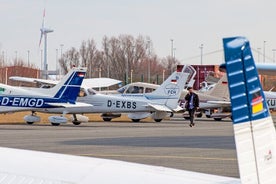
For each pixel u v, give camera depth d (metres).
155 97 45.94
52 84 49.69
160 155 19.94
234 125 4.00
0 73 100.12
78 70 40.94
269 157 3.99
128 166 4.53
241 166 3.95
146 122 46.34
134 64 120.56
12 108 39.97
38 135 29.17
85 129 34.94
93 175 4.24
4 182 4.30
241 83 4.02
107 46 121.81
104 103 43.72
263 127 4.02
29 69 107.12
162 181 4.17
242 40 4.03
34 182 4.25
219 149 22.09
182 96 51.84
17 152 4.84
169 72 117.19
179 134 30.66
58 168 4.39
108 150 21.59
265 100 4.09
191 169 16.36
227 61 4.02
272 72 23.09
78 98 43.12
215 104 52.03
